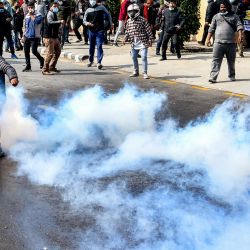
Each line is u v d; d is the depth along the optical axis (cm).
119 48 1587
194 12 1446
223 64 1219
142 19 1073
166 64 1276
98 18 1209
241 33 1002
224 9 988
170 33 1302
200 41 1639
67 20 1672
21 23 1623
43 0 1566
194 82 1046
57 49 1135
